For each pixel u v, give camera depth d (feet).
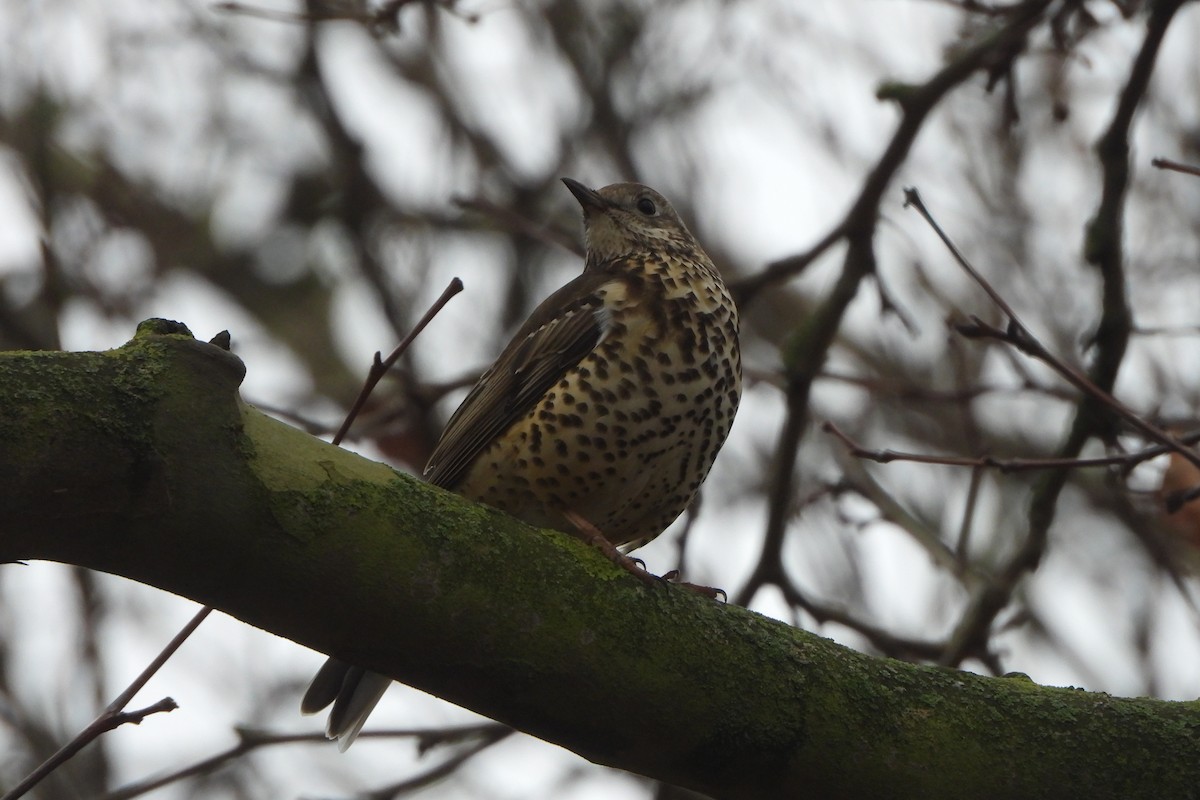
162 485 17.34
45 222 45.85
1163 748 19.95
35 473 16.72
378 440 42.04
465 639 18.98
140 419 17.24
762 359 56.75
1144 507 41.57
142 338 17.92
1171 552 46.50
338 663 29.27
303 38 52.54
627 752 19.85
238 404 18.15
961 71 37.06
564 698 19.39
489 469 29.40
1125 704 20.42
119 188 52.65
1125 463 28.17
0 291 47.26
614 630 19.43
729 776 20.02
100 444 16.99
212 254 57.72
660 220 35.42
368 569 18.47
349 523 18.39
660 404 28.94
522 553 19.33
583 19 54.34
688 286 30.32
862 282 38.65
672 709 19.56
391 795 35.50
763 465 50.88
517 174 54.34
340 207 53.83
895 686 20.18
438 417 51.16
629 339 29.01
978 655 36.35
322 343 58.29
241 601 18.42
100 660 42.63
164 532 17.57
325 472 18.49
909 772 19.83
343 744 28.84
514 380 29.60
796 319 56.90
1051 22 36.63
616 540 31.17
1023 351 27.50
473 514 19.33
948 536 48.55
